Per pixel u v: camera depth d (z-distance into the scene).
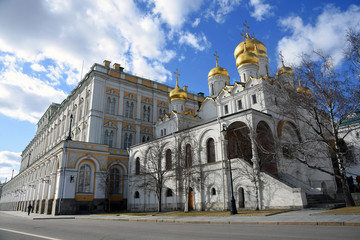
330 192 32.94
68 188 38.94
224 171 30.45
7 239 11.34
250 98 35.78
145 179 39.12
